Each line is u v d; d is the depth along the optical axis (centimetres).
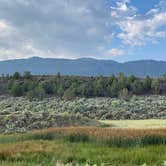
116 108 7519
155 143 2198
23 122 4931
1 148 1906
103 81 10381
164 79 11544
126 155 1700
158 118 6694
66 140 2428
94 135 2395
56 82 10888
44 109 7669
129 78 10750
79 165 1405
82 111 7250
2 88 10612
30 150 1845
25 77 11606
